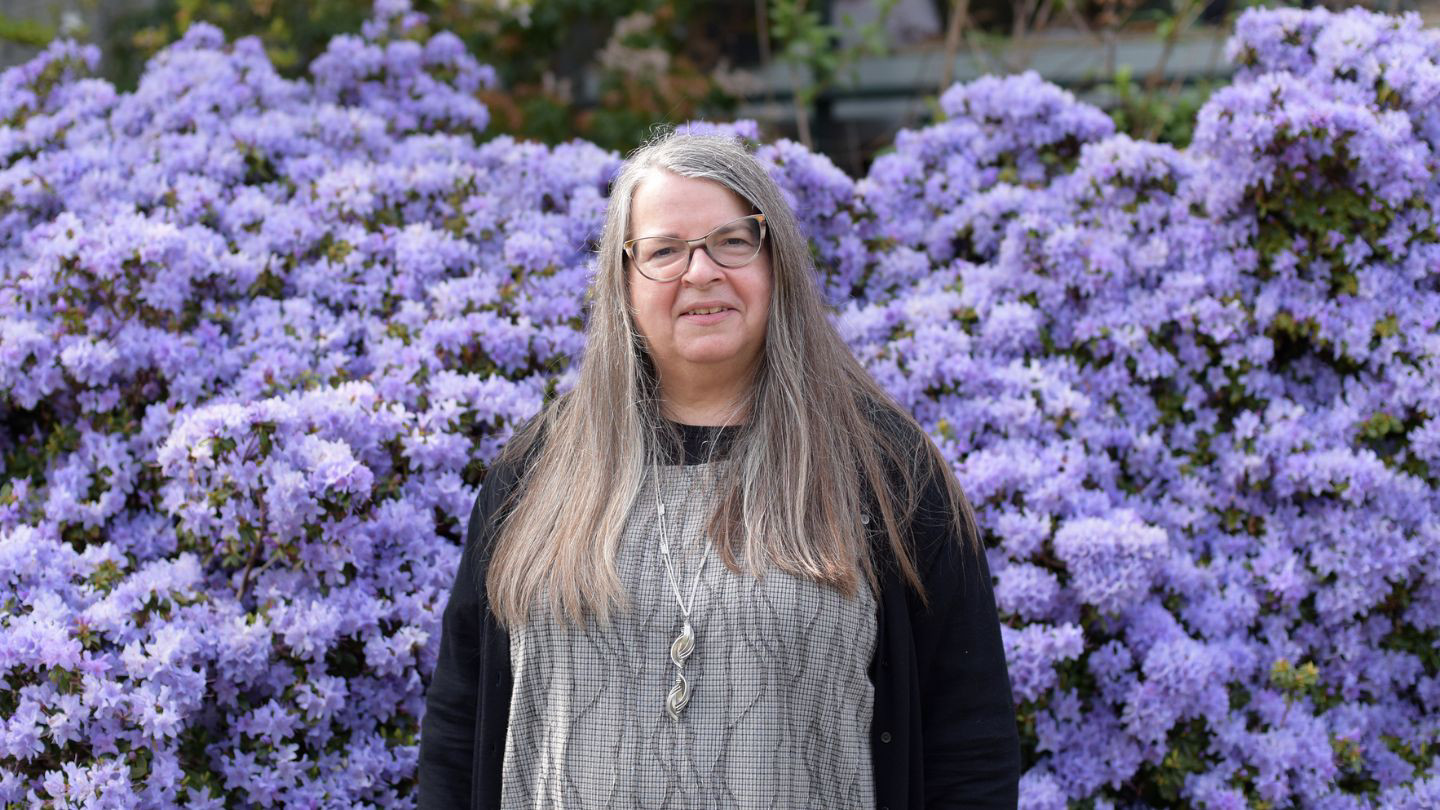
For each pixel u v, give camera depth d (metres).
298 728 2.49
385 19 4.22
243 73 3.91
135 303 2.99
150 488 2.89
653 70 6.13
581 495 1.67
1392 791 2.72
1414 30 3.27
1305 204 3.15
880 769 1.63
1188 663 2.63
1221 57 5.58
